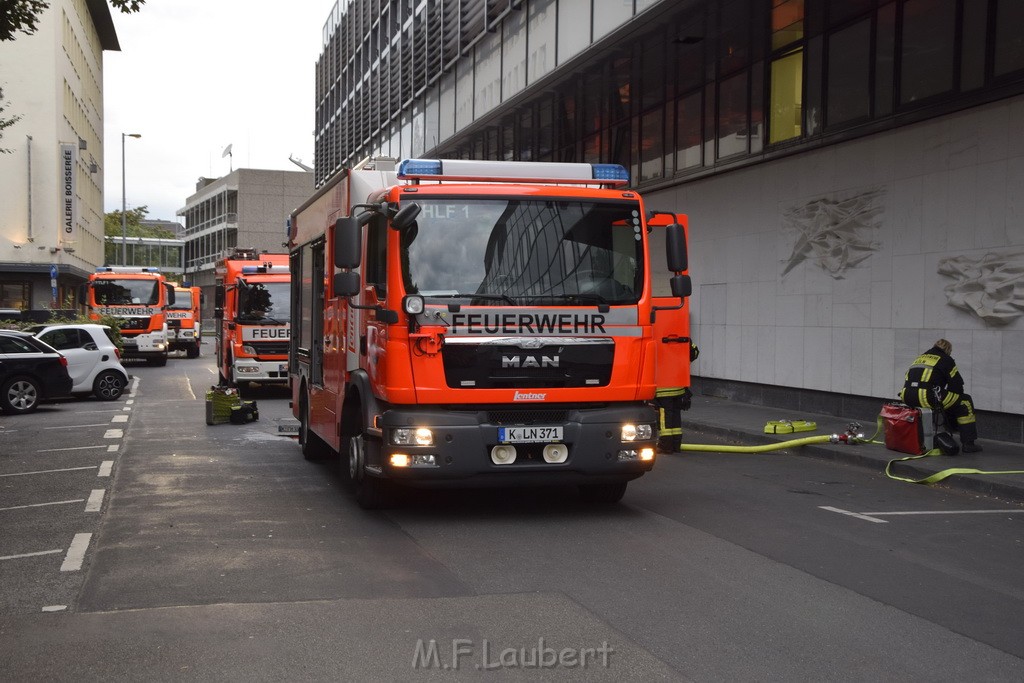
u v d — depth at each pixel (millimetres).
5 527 7957
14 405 18547
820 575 6363
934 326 13680
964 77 13016
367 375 8258
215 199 96688
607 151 23703
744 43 17016
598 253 8062
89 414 18391
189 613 5438
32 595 5852
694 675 4492
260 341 21312
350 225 7703
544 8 20562
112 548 7086
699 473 10938
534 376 7754
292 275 13477
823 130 15938
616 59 18281
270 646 4879
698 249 19906
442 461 7562
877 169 14789
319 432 10797
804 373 16562
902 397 11820
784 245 17078
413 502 8922
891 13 14391
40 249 43562
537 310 7805
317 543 7227
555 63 19953
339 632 5102
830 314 15875
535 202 8008
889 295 14547
